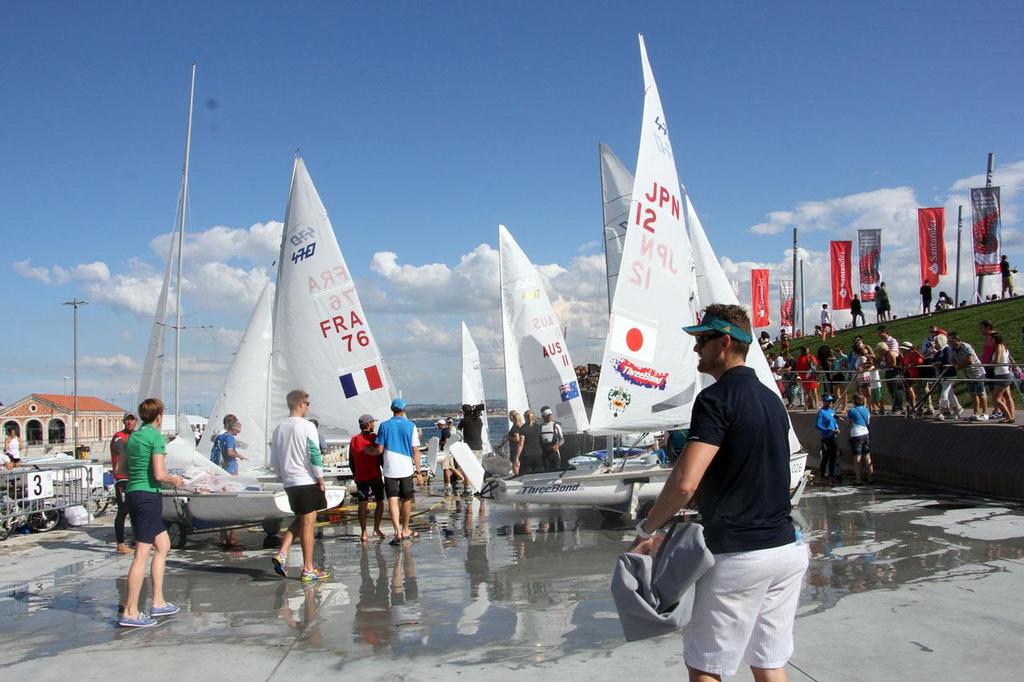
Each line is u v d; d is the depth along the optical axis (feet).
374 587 25.13
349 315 48.44
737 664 10.24
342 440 48.60
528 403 64.08
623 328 36.17
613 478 34.68
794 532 10.57
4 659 18.53
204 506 33.40
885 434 53.42
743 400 10.26
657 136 37.86
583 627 19.62
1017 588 21.74
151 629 20.85
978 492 41.78
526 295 64.13
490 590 24.17
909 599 20.94
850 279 110.63
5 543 36.76
